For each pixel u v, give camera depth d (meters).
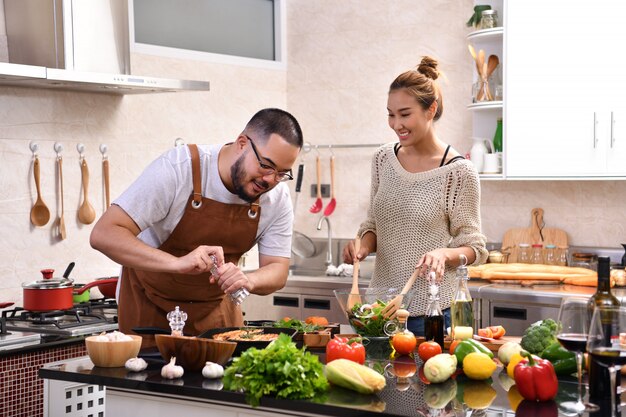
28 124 4.26
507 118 4.70
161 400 2.30
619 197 4.82
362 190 5.60
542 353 2.41
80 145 4.50
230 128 5.43
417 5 5.38
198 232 2.83
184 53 5.14
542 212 5.02
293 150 2.63
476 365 2.32
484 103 4.81
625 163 4.45
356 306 2.79
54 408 3.51
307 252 5.68
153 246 2.90
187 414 2.27
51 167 4.37
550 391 2.09
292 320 2.86
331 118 5.71
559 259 4.86
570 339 2.10
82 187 4.52
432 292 2.77
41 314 3.84
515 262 4.99
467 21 5.20
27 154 4.26
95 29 4.16
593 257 4.79
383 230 3.39
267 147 2.62
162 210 2.76
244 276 2.60
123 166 4.75
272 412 2.13
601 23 4.47
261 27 5.77
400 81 3.21
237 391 2.15
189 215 2.80
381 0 5.51
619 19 4.43
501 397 2.14
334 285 4.82
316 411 2.06
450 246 3.38
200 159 2.78
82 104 4.52
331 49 5.70
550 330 2.48
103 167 4.61
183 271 2.56
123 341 2.45
